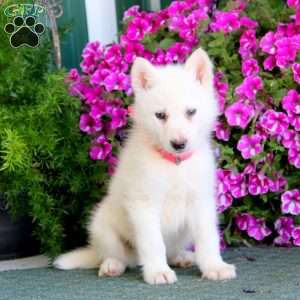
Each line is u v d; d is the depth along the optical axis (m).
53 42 1.82
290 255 1.57
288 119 1.62
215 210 1.46
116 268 1.47
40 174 1.61
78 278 1.46
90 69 1.80
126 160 1.49
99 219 1.53
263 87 1.66
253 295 1.29
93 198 1.71
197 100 1.42
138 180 1.44
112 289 1.37
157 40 1.82
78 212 1.72
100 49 1.81
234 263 1.51
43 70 1.74
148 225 1.42
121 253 1.52
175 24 1.77
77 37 2.06
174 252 1.54
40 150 1.60
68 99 1.65
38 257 1.69
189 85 1.43
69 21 1.96
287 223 1.65
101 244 1.52
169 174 1.43
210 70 1.46
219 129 1.66
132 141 1.50
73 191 1.67
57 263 1.56
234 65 1.72
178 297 1.30
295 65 1.63
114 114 1.72
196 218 1.45
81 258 1.55
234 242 1.68
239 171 1.66
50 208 1.62
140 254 1.43
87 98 1.74
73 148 1.69
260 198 1.68
